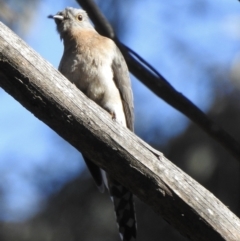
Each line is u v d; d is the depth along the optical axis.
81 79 10.67
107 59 10.79
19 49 7.35
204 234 7.85
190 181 7.91
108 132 7.71
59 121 7.62
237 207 13.75
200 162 14.19
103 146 7.74
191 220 7.84
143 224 14.49
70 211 15.29
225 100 14.81
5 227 15.64
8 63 7.30
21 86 7.41
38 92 7.45
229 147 10.05
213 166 14.09
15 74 7.34
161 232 14.37
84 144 7.78
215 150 14.21
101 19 11.12
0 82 7.42
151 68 10.48
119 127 7.79
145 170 7.80
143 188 7.87
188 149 14.45
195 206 7.80
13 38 7.36
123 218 9.52
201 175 14.09
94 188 15.23
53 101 7.52
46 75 7.48
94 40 11.00
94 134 7.68
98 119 7.69
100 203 15.07
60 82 7.56
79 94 7.67
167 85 10.32
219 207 7.89
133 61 10.52
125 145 7.76
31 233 15.41
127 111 11.15
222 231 7.81
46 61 7.54
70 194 15.41
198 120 10.14
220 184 13.95
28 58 7.39
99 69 10.67
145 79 10.45
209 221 7.80
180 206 7.82
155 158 7.86
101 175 10.70
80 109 7.62
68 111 7.57
